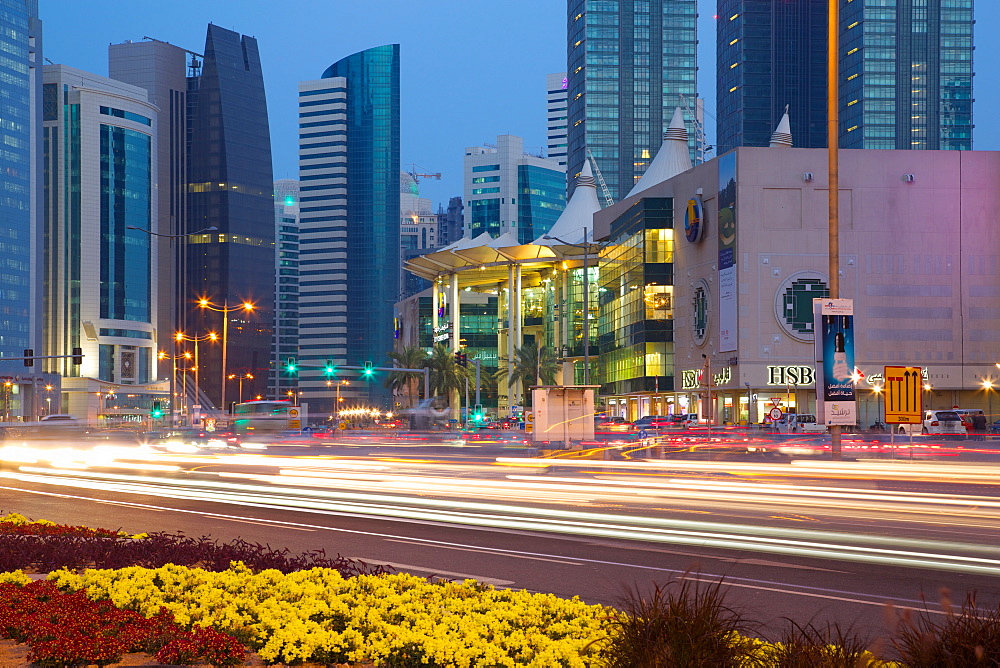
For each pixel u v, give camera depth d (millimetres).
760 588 12023
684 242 111000
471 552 15430
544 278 165625
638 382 117750
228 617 8734
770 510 19938
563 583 12578
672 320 114250
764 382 97375
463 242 167000
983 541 15719
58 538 14797
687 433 76688
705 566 13727
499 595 10297
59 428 79500
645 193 121688
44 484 31578
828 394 31203
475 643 7910
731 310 98938
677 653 6258
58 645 7492
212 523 19562
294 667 7730
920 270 98312
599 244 143375
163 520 20172
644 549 15539
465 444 64188
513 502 22812
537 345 135750
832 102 32094
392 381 158375
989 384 98000
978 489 24562
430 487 26859
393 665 7691
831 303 31328
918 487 25359
